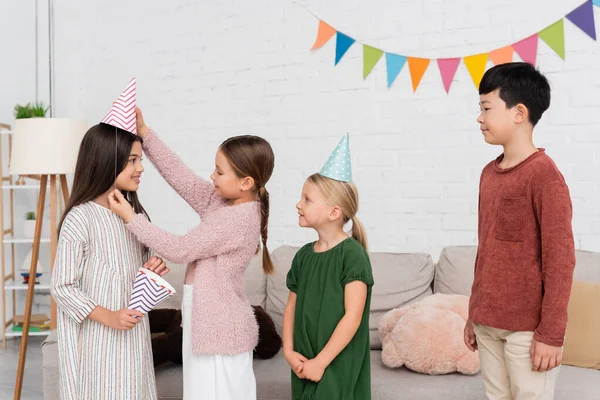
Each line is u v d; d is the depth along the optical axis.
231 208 1.78
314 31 3.23
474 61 2.91
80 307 1.65
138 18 3.70
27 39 3.88
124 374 1.72
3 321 3.58
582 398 1.88
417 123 3.04
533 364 1.51
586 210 2.74
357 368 1.70
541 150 1.59
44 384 2.07
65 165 2.77
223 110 3.48
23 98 3.87
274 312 2.49
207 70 3.52
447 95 2.97
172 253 1.70
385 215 3.12
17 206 3.94
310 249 1.82
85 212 1.72
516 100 1.57
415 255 2.56
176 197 3.66
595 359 2.10
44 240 3.59
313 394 1.67
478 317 1.62
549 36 2.77
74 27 3.86
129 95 1.79
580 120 2.74
